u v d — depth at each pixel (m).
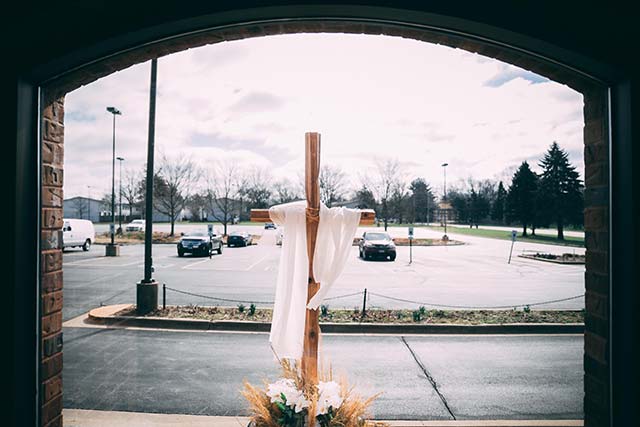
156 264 21.22
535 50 2.27
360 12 2.21
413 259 24.75
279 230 2.85
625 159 2.15
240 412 4.82
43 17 2.12
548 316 9.77
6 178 2.10
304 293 2.71
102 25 2.15
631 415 2.07
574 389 5.68
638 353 2.06
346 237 2.72
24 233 2.16
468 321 9.20
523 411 4.97
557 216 30.17
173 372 6.22
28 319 2.18
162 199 35.34
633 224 2.08
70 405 5.00
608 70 2.16
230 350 7.34
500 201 38.66
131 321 9.12
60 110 2.52
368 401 2.86
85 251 24.02
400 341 8.07
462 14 2.15
